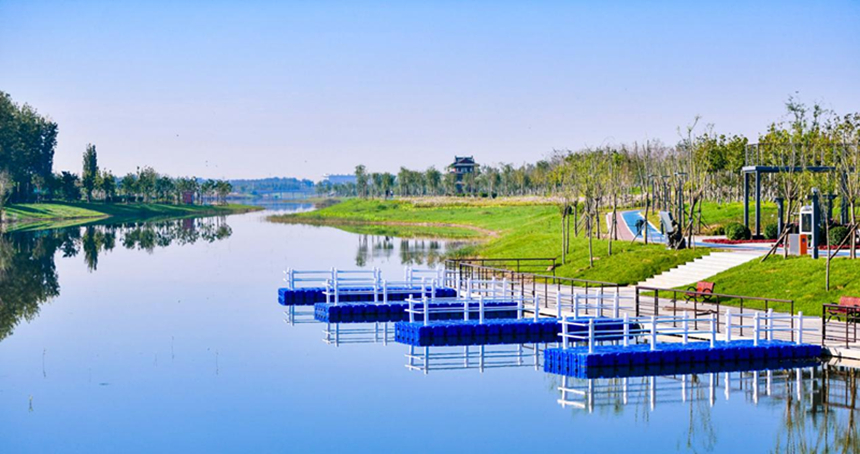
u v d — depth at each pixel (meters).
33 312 45.72
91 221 162.62
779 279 40.16
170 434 24.23
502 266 56.31
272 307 47.28
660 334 33.19
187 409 26.70
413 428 24.67
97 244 97.69
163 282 59.28
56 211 183.12
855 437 23.03
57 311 46.06
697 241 58.66
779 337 32.06
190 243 98.88
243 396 28.17
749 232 58.38
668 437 23.50
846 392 27.02
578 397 27.42
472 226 129.62
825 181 57.31
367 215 167.88
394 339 37.44
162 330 39.88
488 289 47.91
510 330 37.19
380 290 48.84
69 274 65.12
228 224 148.00
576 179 66.06
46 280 61.09
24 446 23.27
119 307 47.34
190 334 38.81
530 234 76.88
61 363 33.00
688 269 47.06
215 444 23.39
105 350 35.31
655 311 34.44
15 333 39.38
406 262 72.75
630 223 78.44
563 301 42.66
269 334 38.75
